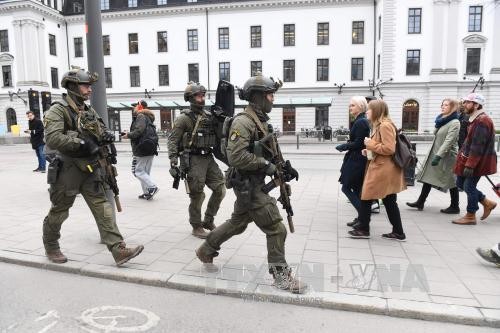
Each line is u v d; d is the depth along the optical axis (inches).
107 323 124.3
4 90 1708.9
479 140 211.0
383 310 128.3
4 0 1657.2
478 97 213.2
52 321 125.6
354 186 215.5
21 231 214.2
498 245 159.9
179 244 191.9
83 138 154.1
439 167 246.2
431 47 1391.5
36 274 161.8
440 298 134.4
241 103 1109.1
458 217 241.9
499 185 212.1
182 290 147.0
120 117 1727.4
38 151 465.4
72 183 158.4
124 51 1702.8
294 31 1558.8
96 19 200.7
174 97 1674.5
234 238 199.2
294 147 916.6
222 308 133.6
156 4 1690.5
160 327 122.0
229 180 140.9
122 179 398.9
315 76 1558.8
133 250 161.0
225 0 1596.9
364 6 1502.2
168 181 384.5
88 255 177.2
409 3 1386.6
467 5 1364.4
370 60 1519.4
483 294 137.3
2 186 361.7
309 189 338.3
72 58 1814.7
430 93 1401.3
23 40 1649.9
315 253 178.2
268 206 137.7
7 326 122.5
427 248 184.5
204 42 1627.7
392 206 194.2
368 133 206.7
